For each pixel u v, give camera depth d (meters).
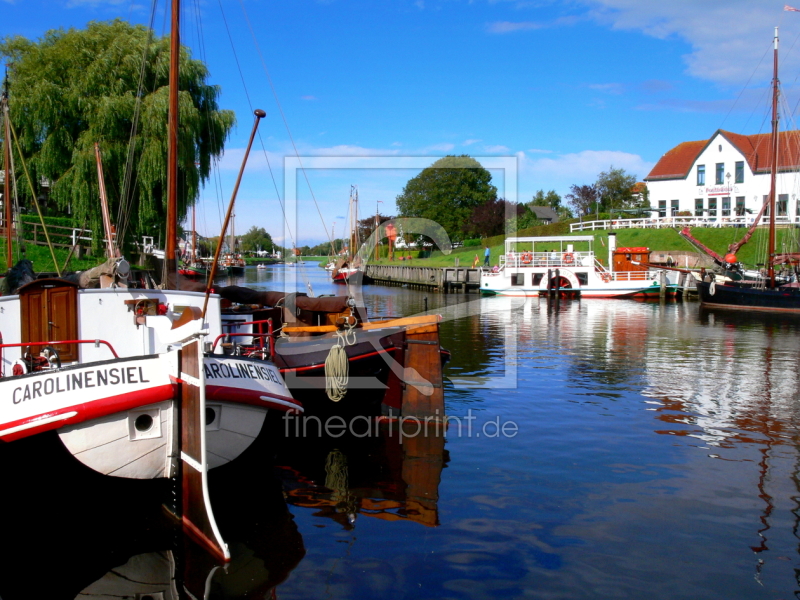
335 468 9.34
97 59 27.30
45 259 31.30
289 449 10.27
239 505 8.01
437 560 6.56
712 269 41.72
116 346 9.36
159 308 9.64
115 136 26.73
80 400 7.23
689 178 61.50
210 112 29.80
